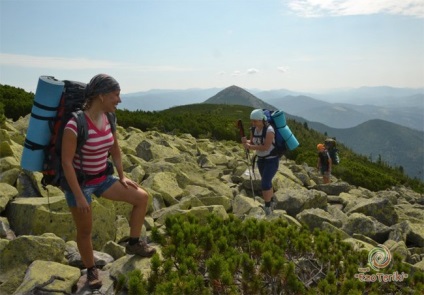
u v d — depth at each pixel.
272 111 9.83
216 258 4.42
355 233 8.84
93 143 4.46
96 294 4.89
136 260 5.44
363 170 26.73
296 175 16.66
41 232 6.22
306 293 4.56
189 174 12.69
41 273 4.84
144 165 12.20
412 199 17.67
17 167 8.52
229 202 10.09
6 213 6.82
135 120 30.78
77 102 4.44
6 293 4.79
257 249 5.19
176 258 5.04
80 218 4.77
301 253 5.63
